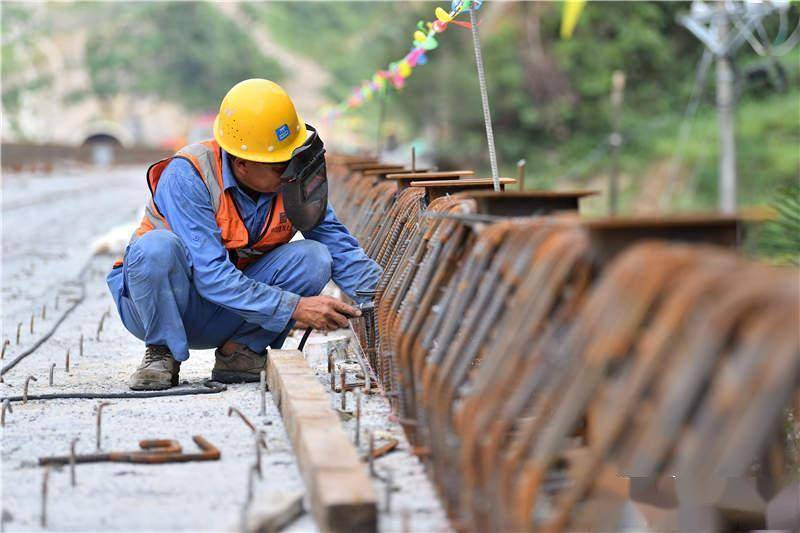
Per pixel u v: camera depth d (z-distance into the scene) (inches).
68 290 937.5
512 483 297.4
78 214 1876.2
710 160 2810.0
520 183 531.5
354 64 7337.6
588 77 3380.9
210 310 533.3
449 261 407.5
